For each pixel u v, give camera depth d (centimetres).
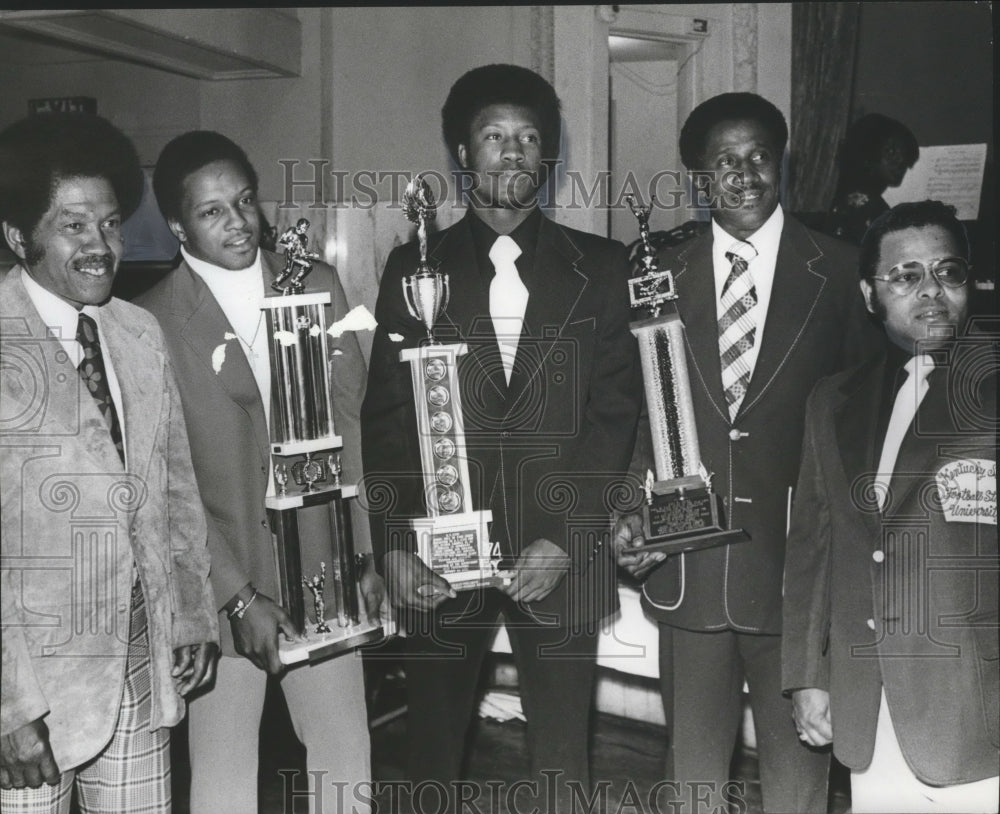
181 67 347
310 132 351
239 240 217
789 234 227
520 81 221
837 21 391
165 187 218
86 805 196
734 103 226
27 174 182
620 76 394
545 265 219
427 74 353
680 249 231
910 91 400
